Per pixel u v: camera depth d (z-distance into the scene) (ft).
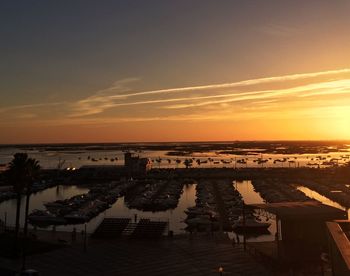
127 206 415.85
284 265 153.69
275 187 496.64
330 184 515.50
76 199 416.67
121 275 153.07
